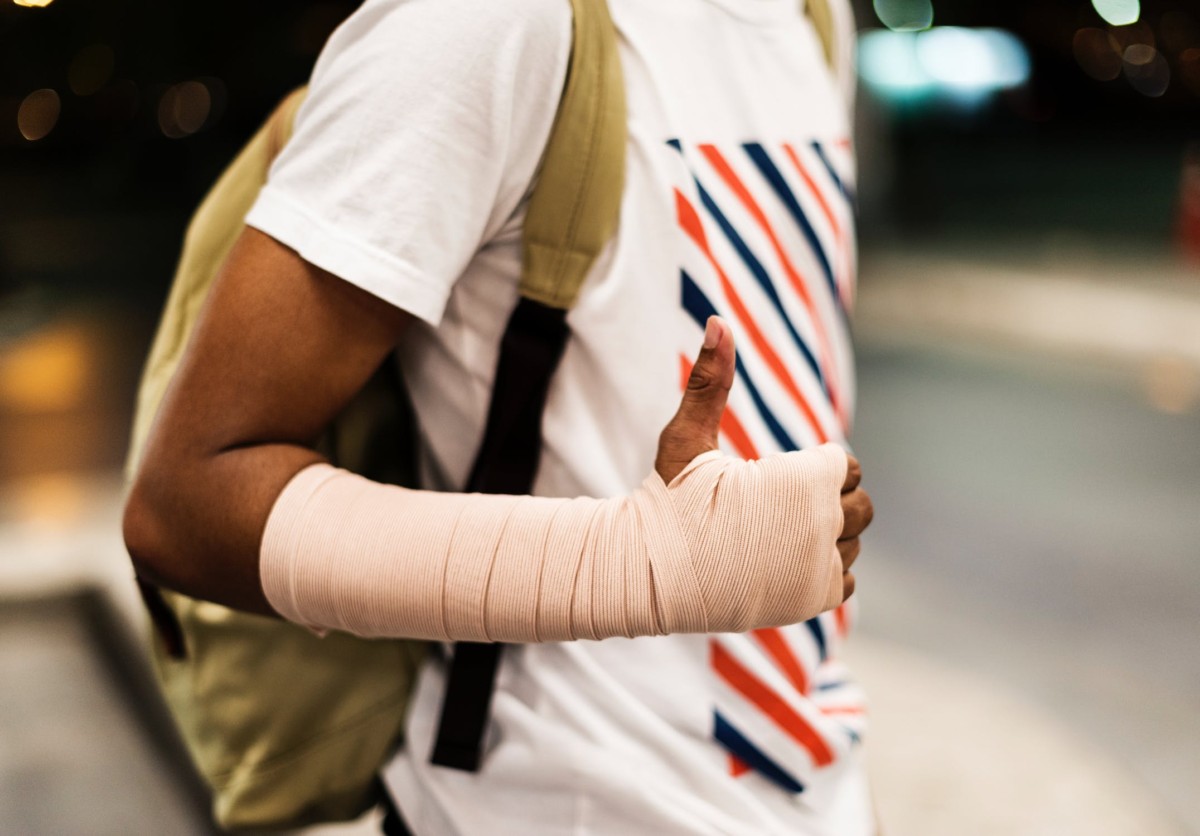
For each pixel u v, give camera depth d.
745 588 0.77
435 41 0.82
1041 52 15.98
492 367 0.91
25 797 2.89
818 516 0.79
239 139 17.45
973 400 6.86
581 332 0.88
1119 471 5.53
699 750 0.93
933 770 2.85
